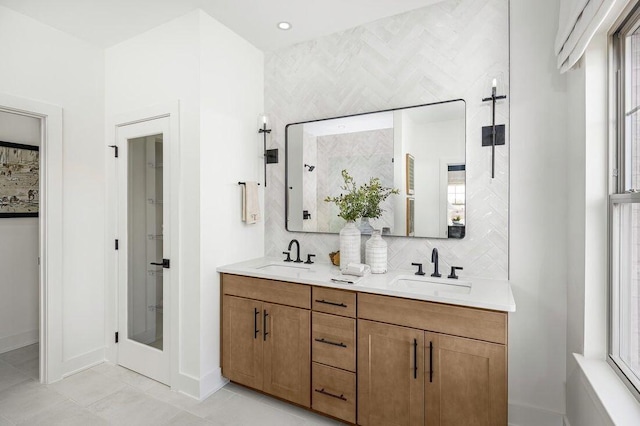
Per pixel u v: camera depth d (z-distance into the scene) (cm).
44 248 246
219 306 244
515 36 199
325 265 255
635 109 135
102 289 282
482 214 209
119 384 245
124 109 270
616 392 126
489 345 157
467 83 212
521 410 196
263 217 291
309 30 256
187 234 234
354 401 191
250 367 229
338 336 196
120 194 275
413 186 229
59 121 252
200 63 228
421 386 173
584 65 155
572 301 175
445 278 207
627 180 140
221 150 246
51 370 246
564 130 187
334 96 259
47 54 246
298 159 274
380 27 241
